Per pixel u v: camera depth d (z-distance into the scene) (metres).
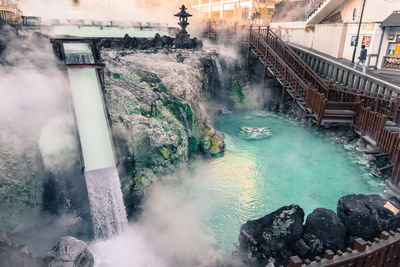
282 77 21.16
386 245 5.91
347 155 14.75
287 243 7.85
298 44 29.80
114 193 9.35
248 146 15.94
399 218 7.80
